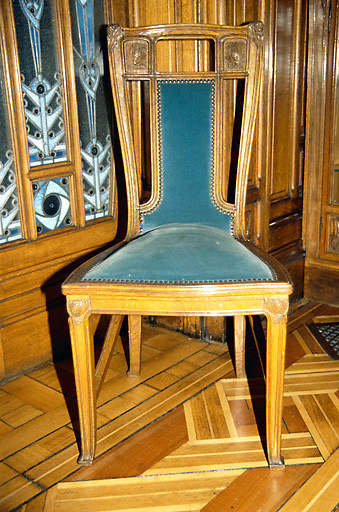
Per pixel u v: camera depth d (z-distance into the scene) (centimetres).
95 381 165
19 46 186
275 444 154
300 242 283
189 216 184
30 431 174
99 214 230
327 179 268
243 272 146
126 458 160
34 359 213
